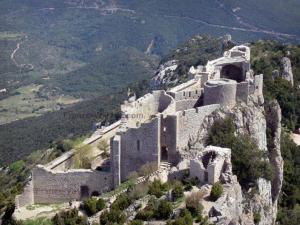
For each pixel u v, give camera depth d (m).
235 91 102.00
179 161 92.50
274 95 158.00
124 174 93.75
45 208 91.88
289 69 174.50
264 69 166.88
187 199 80.81
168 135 93.00
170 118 92.56
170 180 89.06
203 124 97.75
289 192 133.00
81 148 105.06
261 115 106.00
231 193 84.94
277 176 114.81
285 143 141.75
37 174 93.81
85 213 87.00
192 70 131.00
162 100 102.62
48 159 147.00
